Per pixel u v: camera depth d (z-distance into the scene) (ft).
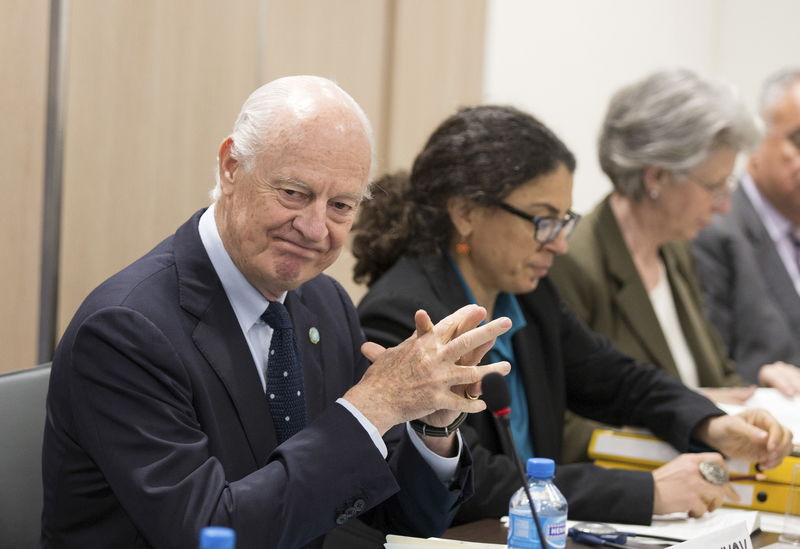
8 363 11.43
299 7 14.21
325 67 14.71
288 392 6.78
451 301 9.05
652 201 12.35
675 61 22.18
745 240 15.94
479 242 9.15
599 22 19.94
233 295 6.63
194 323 6.43
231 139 6.32
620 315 11.94
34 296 11.58
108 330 6.07
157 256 6.64
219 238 6.63
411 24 15.98
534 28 18.45
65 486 6.26
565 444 10.62
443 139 9.23
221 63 13.25
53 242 11.68
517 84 18.25
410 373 6.29
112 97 12.12
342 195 6.23
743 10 23.11
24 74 11.28
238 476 6.41
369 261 9.56
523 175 8.87
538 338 10.10
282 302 7.11
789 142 16.67
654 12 21.31
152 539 5.81
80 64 11.79
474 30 17.10
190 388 6.25
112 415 5.96
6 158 11.22
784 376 12.80
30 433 7.29
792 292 16.24
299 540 6.08
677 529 8.00
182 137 12.89
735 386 13.41
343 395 6.72
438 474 7.18
